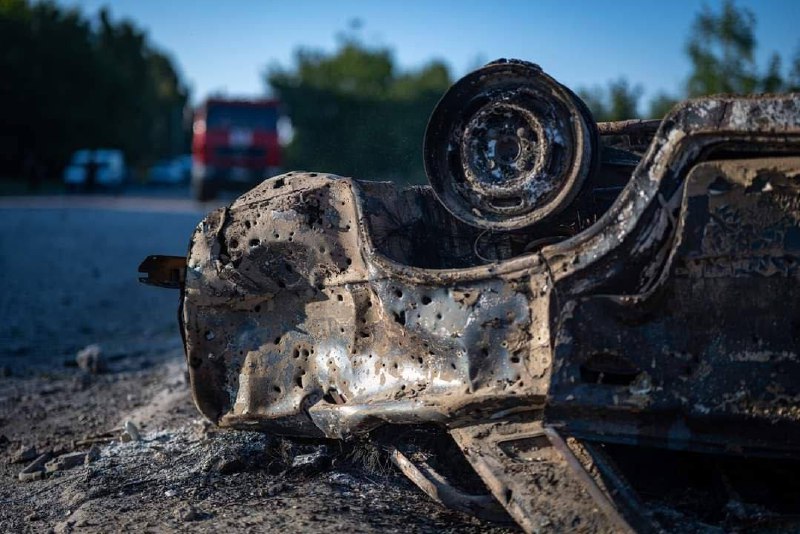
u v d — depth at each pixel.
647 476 3.82
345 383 4.25
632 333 3.36
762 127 3.33
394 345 4.06
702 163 3.37
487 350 3.75
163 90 112.12
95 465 5.19
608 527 3.20
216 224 4.59
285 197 4.40
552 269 3.63
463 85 4.00
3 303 12.23
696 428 3.26
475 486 4.02
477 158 4.00
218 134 29.81
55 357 9.10
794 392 3.18
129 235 20.62
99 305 12.31
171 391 7.05
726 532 3.32
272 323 4.54
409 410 3.88
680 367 3.30
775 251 3.25
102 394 7.43
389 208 4.39
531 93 3.90
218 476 4.60
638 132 4.67
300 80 39.94
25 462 5.66
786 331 3.23
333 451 4.65
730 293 3.28
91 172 42.69
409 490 4.22
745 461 3.74
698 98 3.45
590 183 3.94
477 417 3.75
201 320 4.66
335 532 3.65
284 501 4.08
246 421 4.57
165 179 60.09
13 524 4.44
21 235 20.48
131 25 81.94
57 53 51.69
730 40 14.48
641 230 3.50
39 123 50.81
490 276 3.75
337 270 4.27
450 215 4.68
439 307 3.88
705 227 3.33
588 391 3.33
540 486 3.40
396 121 11.48
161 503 4.28
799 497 3.61
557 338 3.41
